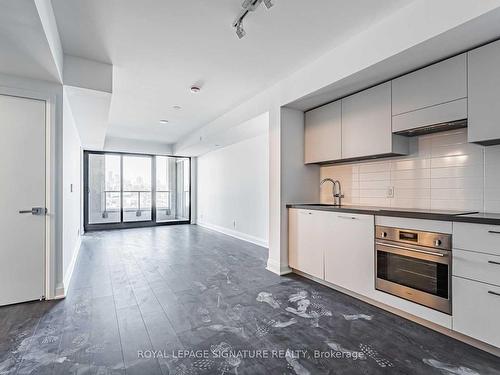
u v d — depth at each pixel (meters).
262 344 1.79
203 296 2.60
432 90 2.11
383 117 2.49
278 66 2.84
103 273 3.30
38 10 1.51
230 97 3.78
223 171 6.48
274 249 3.39
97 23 2.08
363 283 2.42
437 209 2.39
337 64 2.46
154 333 1.92
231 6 1.90
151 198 7.65
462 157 2.24
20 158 2.44
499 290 1.59
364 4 1.89
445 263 1.85
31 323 2.06
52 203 2.54
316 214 2.91
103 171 7.03
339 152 2.93
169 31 2.20
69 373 1.49
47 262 2.52
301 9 1.93
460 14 1.64
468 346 1.76
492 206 2.07
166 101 3.93
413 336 1.89
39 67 2.24
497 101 1.75
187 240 5.48
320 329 1.98
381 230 2.27
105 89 2.74
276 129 3.31
